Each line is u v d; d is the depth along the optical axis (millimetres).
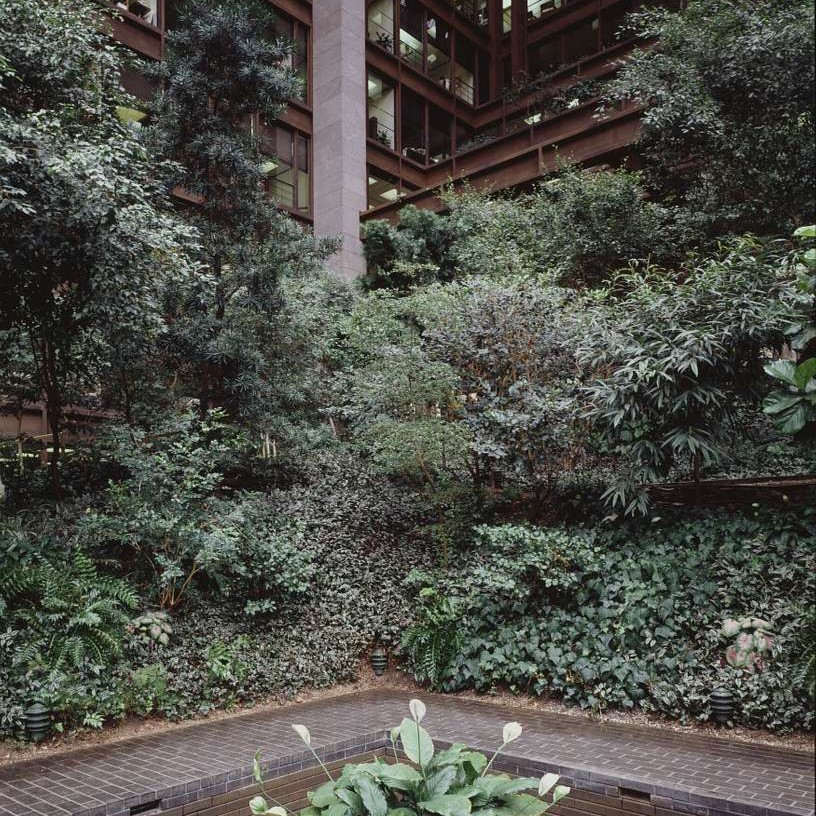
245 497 8438
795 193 9117
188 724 6051
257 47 9586
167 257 7414
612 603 6473
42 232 6234
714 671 5699
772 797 3941
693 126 9555
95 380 9055
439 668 7184
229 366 9422
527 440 7785
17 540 6312
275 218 10023
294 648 7270
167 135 9359
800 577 5910
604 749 5000
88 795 4227
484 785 3307
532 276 11102
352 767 3469
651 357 6832
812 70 8438
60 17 7531
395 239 14719
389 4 23422
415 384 8289
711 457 6844
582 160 16969
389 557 8656
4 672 5461
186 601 7129
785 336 6648
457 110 25281
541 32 25531
